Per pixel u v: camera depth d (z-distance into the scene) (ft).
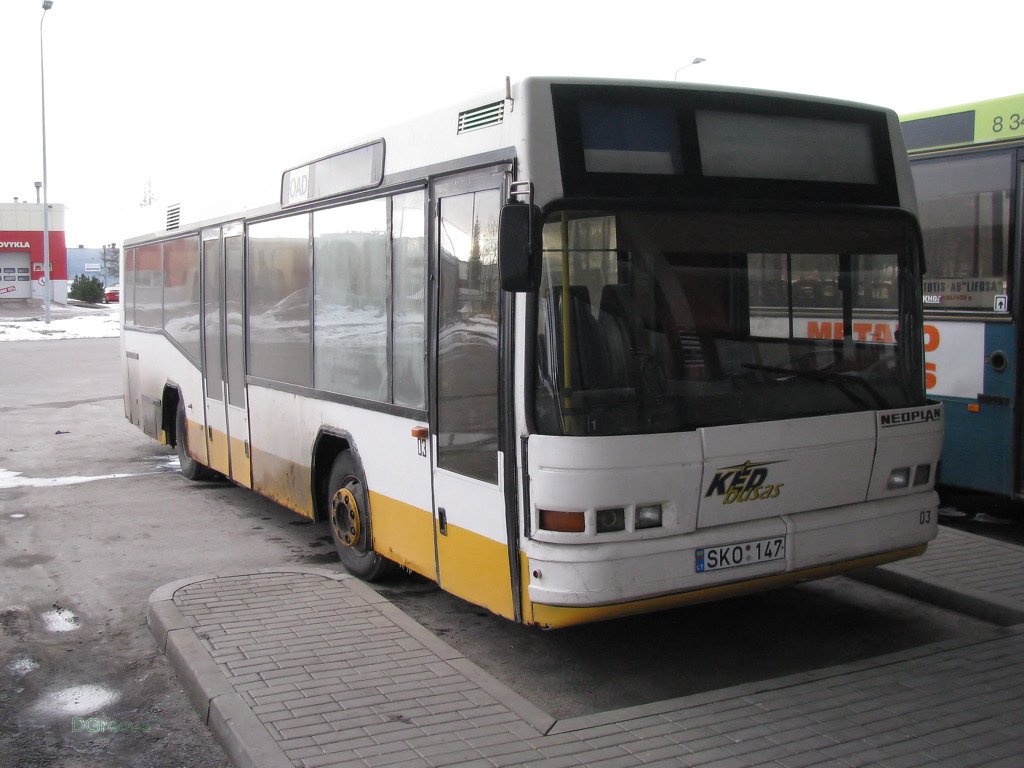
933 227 26.45
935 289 26.40
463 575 16.93
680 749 13.16
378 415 20.03
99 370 82.79
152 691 16.53
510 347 14.99
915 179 26.96
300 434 24.06
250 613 18.88
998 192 24.73
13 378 75.87
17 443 44.42
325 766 12.75
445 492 17.39
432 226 17.71
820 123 16.88
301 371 23.94
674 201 15.38
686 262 15.34
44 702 16.26
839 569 16.63
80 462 39.40
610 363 14.67
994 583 19.79
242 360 27.81
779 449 15.57
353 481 21.91
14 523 28.86
